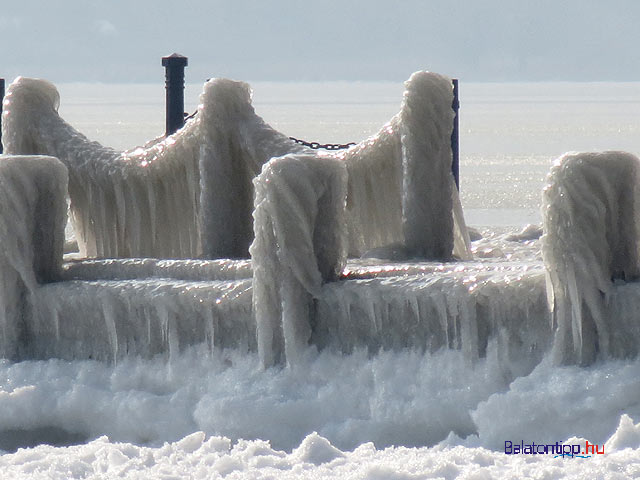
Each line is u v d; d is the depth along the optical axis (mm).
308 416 27016
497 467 21469
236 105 34750
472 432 25859
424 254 35969
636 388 24234
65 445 28891
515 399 24797
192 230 36094
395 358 27281
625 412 24141
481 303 26484
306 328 28344
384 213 38031
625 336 25266
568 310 25469
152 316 29938
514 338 26250
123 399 28781
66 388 29828
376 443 26328
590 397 24344
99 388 29688
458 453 22344
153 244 36219
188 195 35969
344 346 28234
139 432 28453
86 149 36750
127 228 36281
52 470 21812
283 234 28000
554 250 25438
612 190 25672
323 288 28531
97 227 36875
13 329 31781
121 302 30219
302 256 28219
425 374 26750
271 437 26828
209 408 27453
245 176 35125
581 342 25328
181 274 30969
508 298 26141
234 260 30656
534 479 20312
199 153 34875
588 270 25203
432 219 35969
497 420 24828
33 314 31797
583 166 25328
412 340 27406
